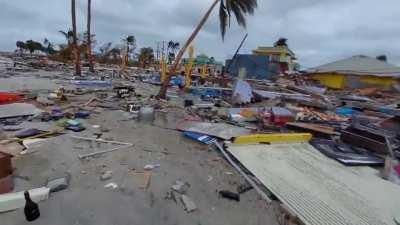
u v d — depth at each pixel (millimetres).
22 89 11891
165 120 8055
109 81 18938
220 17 13805
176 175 4211
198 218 3180
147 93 14531
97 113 8172
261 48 47406
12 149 4523
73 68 30938
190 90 16656
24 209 2893
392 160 4793
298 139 6559
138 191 3611
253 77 34031
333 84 33781
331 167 5000
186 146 5715
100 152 4832
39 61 38156
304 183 4223
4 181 3213
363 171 4938
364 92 26484
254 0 13711
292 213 3375
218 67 37875
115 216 3051
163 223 3027
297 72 39125
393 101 20594
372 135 6191
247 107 11414
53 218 2902
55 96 9859
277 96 15586
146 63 45281
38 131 5617
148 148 5328
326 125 8477
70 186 3574
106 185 3684
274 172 4551
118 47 51812
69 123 6371
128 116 8094
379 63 36094
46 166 4082
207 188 3904
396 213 3537
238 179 4273
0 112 6887
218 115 9398
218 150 5582
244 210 3434
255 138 6039
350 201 3770
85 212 3059
